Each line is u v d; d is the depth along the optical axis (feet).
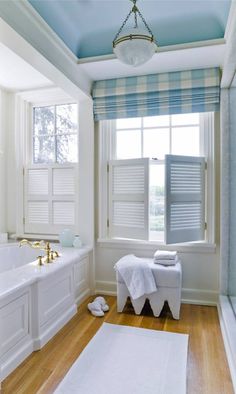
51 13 6.77
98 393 5.17
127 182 10.02
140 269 8.33
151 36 5.72
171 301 8.21
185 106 9.26
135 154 10.35
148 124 10.21
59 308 7.79
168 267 8.42
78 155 10.35
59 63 7.72
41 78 10.07
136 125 10.32
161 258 8.67
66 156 11.13
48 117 11.28
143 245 9.84
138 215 9.83
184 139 9.87
